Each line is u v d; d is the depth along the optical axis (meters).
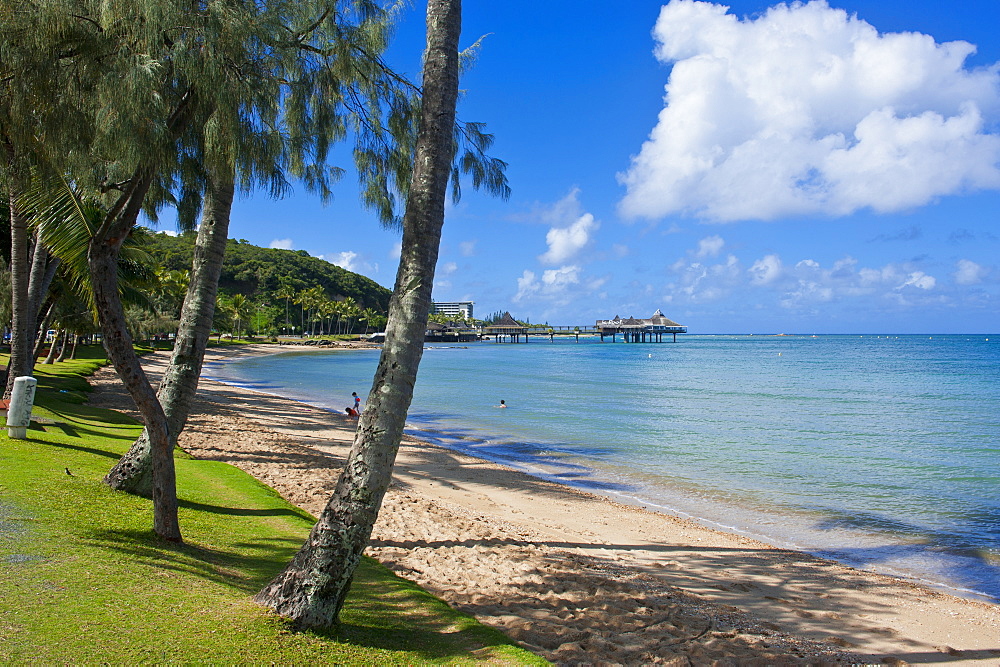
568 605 6.60
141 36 5.54
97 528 6.14
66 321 31.22
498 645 4.85
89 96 5.96
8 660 3.55
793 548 10.57
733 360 82.75
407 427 24.80
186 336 8.34
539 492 14.05
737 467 17.41
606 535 10.77
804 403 33.38
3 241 19.17
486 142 7.47
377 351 118.44
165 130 5.60
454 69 5.05
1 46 5.71
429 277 4.88
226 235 8.66
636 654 5.39
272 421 22.88
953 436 22.55
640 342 173.00
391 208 8.28
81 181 6.39
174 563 5.59
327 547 4.68
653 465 17.62
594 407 31.62
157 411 6.09
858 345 153.00
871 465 17.56
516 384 45.41
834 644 6.42
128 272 20.59
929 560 10.02
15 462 8.20
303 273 159.75
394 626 5.11
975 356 91.62
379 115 7.78
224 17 5.57
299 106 7.17
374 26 7.14
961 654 6.34
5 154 6.27
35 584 4.64
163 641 4.04
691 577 8.63
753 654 5.70
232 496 9.02
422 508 11.21
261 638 4.28
